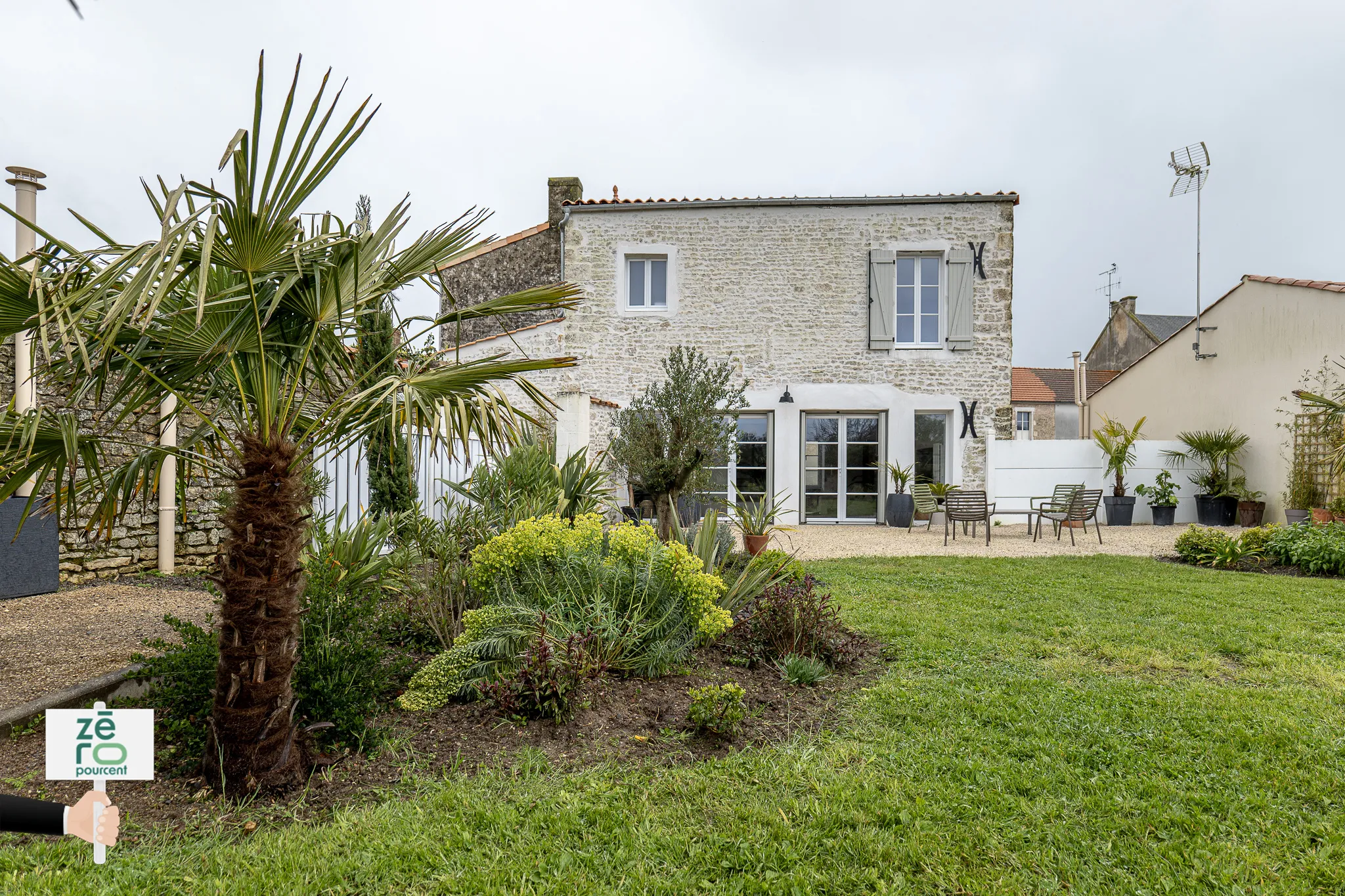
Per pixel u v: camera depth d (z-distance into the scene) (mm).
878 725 3445
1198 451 13891
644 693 3744
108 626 4609
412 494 6930
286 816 2496
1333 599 6344
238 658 2535
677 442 8008
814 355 13328
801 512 13430
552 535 4207
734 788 2742
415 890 2107
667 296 13461
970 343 13188
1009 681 4051
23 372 5336
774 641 4457
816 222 13281
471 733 3221
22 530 5414
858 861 2289
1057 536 11289
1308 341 12562
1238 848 2348
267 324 2547
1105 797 2689
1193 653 4617
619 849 2324
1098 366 28031
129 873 2111
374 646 3447
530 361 2928
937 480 13508
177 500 6660
